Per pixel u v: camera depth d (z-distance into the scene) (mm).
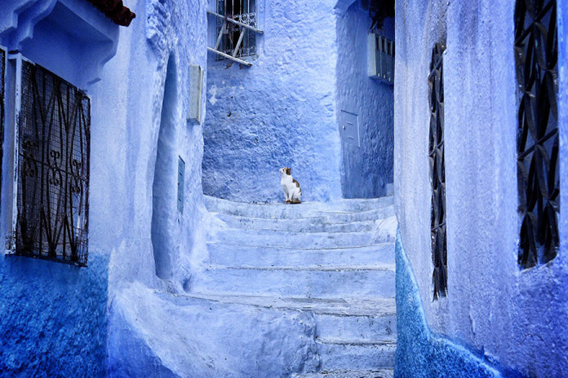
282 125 11227
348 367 5516
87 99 4547
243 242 8266
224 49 11641
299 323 5477
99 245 4875
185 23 7258
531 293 2395
